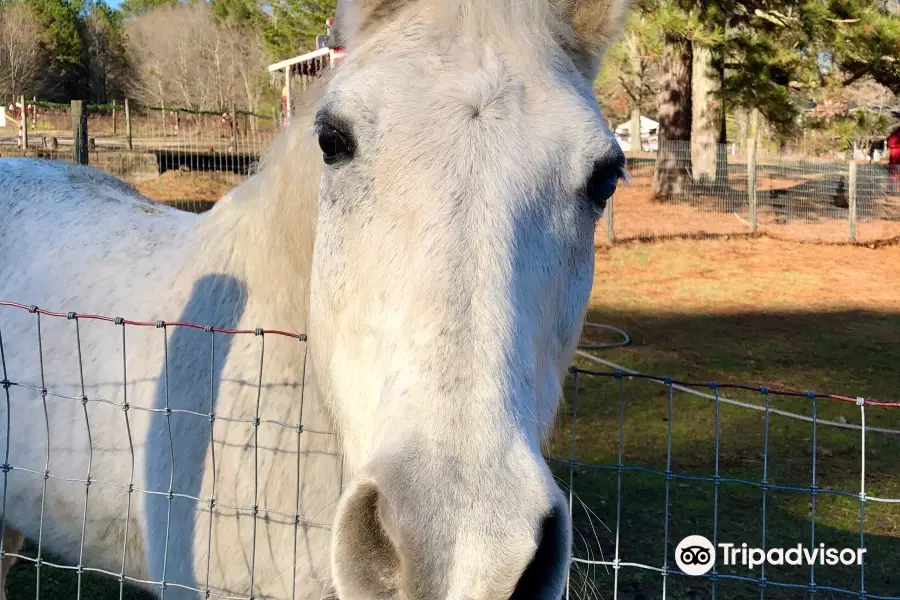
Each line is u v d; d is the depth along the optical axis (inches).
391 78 50.1
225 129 462.9
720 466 169.6
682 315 316.5
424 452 39.2
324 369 58.6
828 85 494.9
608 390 221.0
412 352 42.4
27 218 101.6
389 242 46.6
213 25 1255.5
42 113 792.9
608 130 53.8
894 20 430.9
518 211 46.1
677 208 547.8
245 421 66.5
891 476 167.6
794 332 296.7
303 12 637.3
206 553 69.2
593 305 328.5
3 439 87.4
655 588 120.0
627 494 152.9
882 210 527.5
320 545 67.4
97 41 1481.3
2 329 91.0
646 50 543.5
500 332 42.3
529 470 39.6
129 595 117.3
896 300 358.3
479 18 52.9
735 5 468.8
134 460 75.8
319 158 65.2
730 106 508.7
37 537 88.8
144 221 96.3
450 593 37.3
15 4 1371.8
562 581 41.3
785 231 507.2
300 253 68.4
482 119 47.9
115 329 82.1
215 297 75.7
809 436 190.9
